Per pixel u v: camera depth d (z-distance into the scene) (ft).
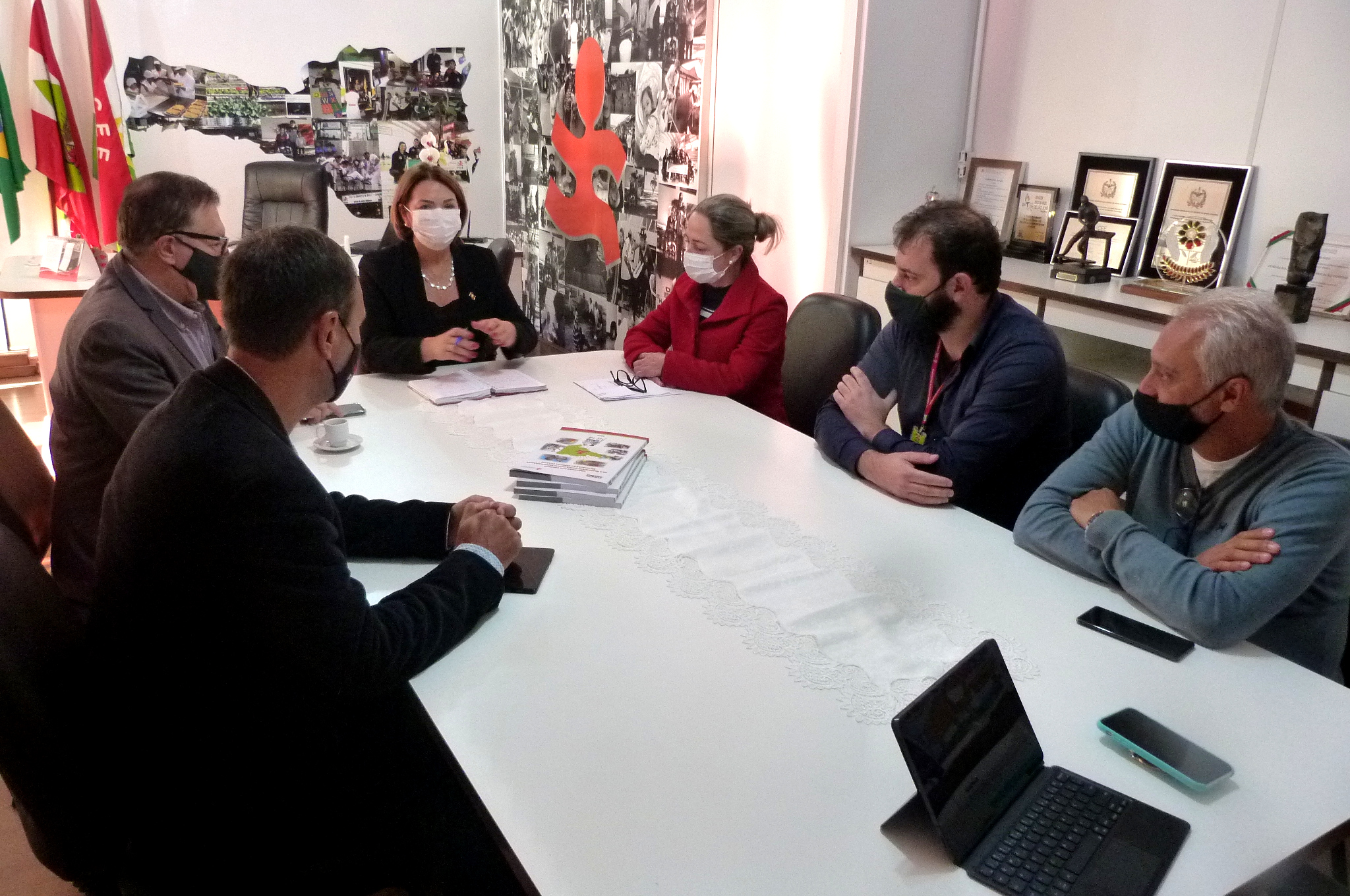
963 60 10.71
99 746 3.82
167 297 6.47
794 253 11.80
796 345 8.85
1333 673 4.78
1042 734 3.69
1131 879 2.93
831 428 6.64
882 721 3.75
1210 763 3.44
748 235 8.43
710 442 6.99
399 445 6.69
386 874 4.28
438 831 4.37
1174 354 4.42
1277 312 4.33
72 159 16.19
